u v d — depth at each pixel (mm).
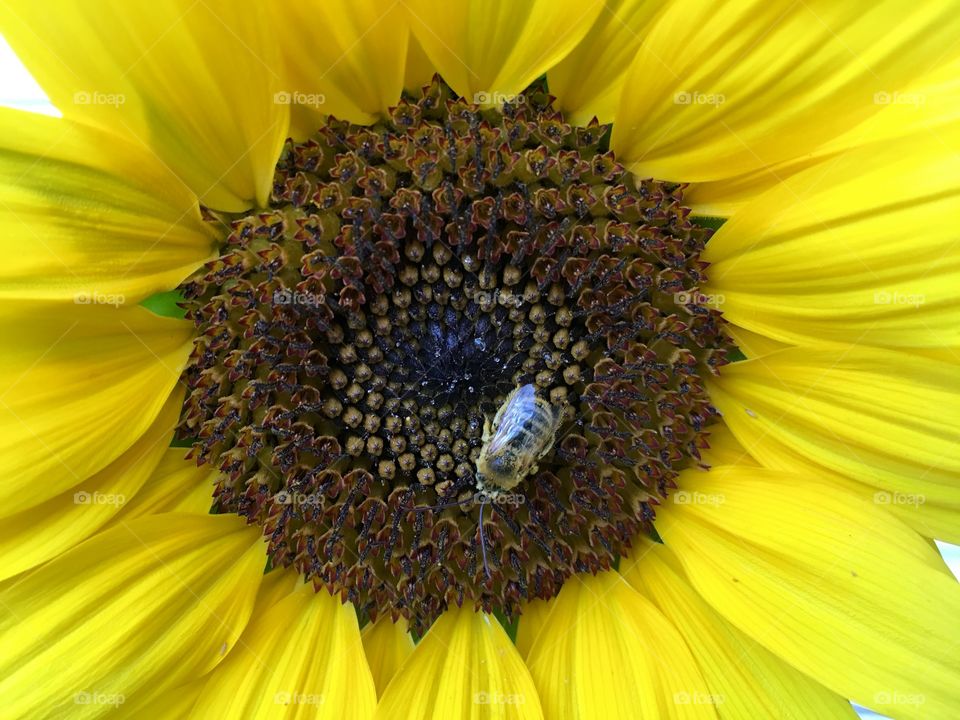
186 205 119
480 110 123
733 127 118
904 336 116
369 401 128
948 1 106
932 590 119
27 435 115
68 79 107
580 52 122
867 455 122
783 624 124
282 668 129
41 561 119
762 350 126
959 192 111
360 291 124
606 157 124
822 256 118
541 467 131
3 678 117
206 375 124
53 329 115
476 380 127
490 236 123
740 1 113
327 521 129
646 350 126
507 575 132
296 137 124
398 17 117
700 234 127
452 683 129
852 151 115
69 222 112
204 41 112
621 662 129
